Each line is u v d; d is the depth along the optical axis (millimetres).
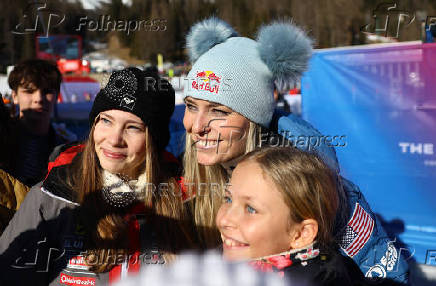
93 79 6449
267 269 986
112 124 1266
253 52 1351
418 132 2256
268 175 997
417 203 2293
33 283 1218
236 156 1329
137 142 1287
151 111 1283
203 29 1415
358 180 2430
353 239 1226
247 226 998
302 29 1460
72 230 1266
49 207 1263
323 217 1034
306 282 967
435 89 2205
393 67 2275
